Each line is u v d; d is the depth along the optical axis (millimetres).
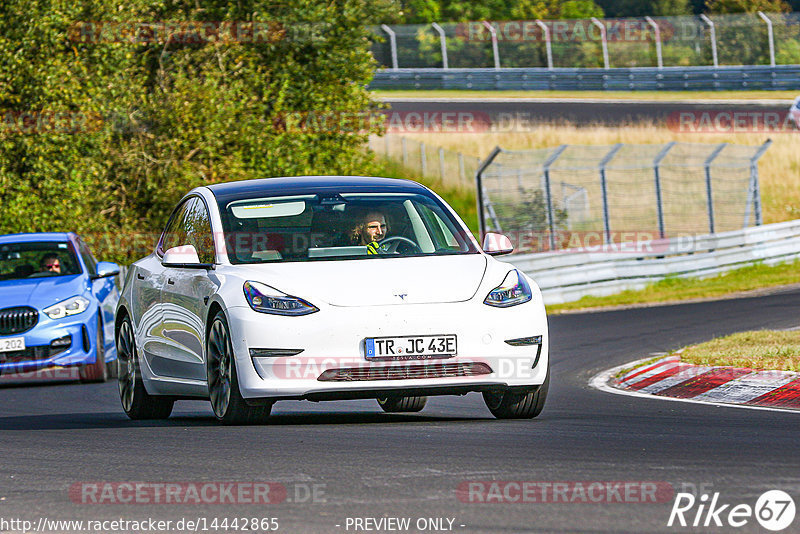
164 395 34438
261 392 28219
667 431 26969
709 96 190000
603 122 175250
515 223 130625
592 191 149000
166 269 34000
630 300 88312
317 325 28125
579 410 33906
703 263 101312
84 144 84000
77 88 83000
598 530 16453
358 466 22156
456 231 31969
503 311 29109
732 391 37562
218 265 30547
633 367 45375
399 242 31188
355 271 29344
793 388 36375
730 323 64188
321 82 104688
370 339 28141
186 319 31656
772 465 21172
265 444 25594
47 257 56062
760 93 190500
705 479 19797
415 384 28297
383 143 170000
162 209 88562
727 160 158125
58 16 82250
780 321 62812
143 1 91000
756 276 102375
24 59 81438
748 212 116625
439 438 26047
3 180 80500
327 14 103750
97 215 84688
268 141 94938
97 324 53625
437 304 28703
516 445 24641
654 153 159875
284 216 31625
